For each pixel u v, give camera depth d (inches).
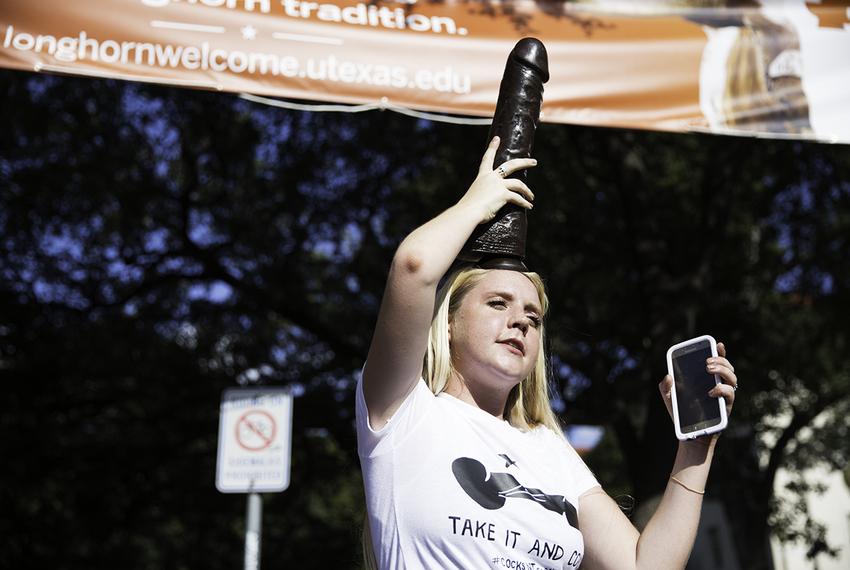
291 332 540.1
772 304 490.6
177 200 503.2
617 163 366.3
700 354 95.8
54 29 169.3
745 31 193.6
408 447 90.5
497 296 97.7
